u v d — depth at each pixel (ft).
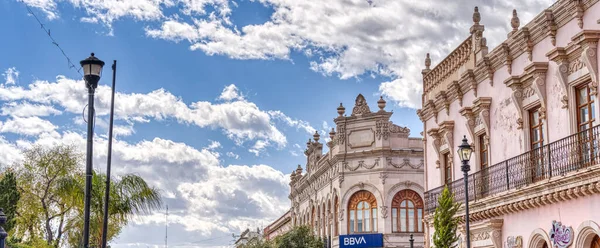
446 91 92.38
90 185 57.93
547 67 68.18
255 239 229.66
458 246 85.56
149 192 82.02
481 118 81.61
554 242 64.39
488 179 78.48
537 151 68.39
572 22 64.34
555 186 62.69
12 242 85.25
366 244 150.71
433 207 94.53
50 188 98.53
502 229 75.82
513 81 72.90
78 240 88.17
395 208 155.53
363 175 158.51
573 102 63.77
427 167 100.63
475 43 85.05
